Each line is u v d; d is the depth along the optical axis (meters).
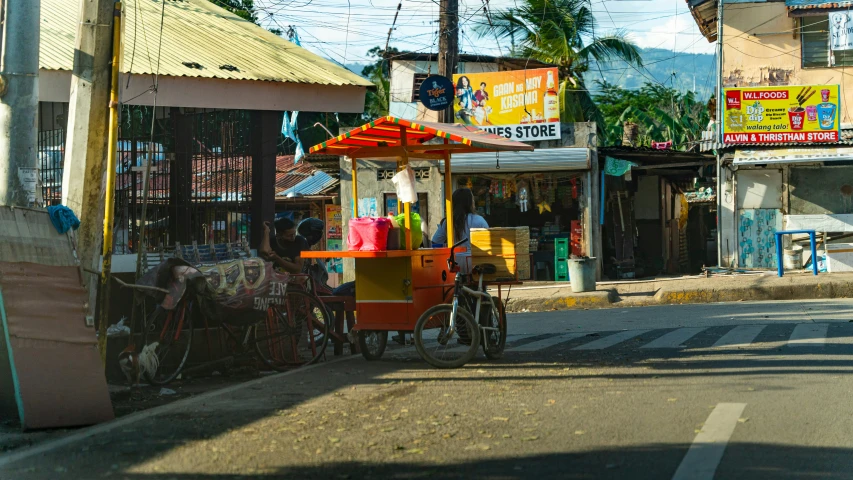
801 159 19.61
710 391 6.55
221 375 8.43
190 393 7.40
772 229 20.78
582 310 15.71
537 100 20.78
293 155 30.14
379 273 8.59
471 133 8.90
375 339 9.06
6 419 6.24
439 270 8.80
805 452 4.80
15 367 5.84
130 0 12.90
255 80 10.49
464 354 8.24
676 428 5.41
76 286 6.29
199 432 5.53
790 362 7.76
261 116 10.81
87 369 6.12
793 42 20.75
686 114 40.84
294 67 11.65
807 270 19.70
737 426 5.41
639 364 8.03
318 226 11.09
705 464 4.60
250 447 5.13
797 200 20.59
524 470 4.57
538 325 13.02
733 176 20.92
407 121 8.16
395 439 5.28
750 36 20.94
